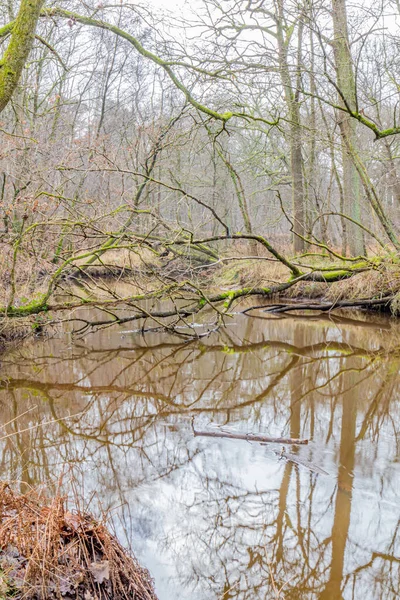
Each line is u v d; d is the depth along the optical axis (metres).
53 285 9.27
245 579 2.95
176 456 4.57
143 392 6.59
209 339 9.83
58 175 11.09
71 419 5.62
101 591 2.43
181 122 11.74
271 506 3.71
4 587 2.19
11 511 2.75
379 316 11.74
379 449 4.68
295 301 13.88
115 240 10.09
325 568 3.08
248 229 16.05
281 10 9.48
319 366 7.77
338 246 18.30
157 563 3.04
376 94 11.29
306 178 15.98
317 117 14.98
